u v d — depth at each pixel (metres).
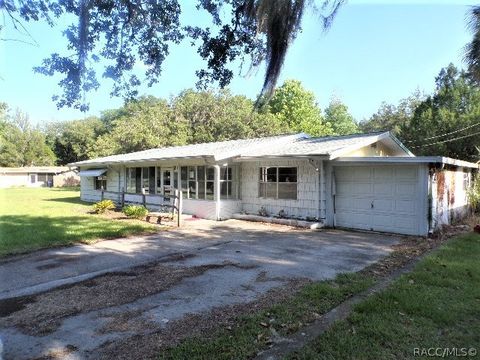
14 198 26.17
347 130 53.88
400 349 3.63
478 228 10.39
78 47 4.68
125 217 14.72
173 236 10.61
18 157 55.69
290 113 44.38
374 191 11.23
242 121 33.41
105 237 10.33
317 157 11.44
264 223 13.28
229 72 5.44
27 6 4.18
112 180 21.78
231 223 13.34
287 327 4.19
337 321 4.28
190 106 34.34
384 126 45.75
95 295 5.47
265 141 15.72
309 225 12.02
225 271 6.72
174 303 5.07
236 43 5.07
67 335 4.12
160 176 17.92
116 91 5.55
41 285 6.01
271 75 4.08
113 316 4.64
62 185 49.72
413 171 10.40
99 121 52.00
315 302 4.97
